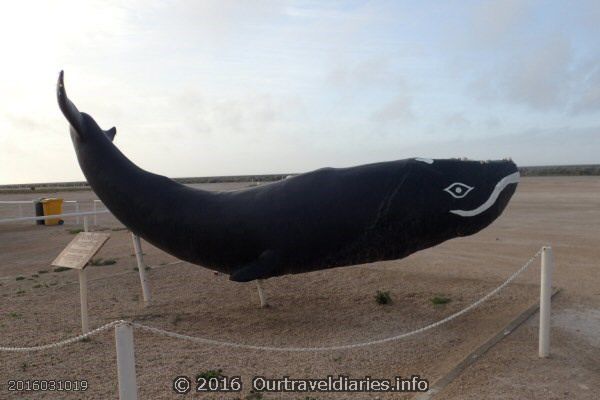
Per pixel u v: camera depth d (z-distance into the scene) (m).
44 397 5.04
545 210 21.45
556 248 12.56
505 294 8.40
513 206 23.58
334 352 6.16
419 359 5.86
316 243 6.14
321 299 8.67
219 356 6.09
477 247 13.21
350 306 8.20
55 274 11.20
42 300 8.83
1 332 7.05
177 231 6.54
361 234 6.07
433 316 7.53
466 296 8.44
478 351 5.82
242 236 6.28
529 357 5.65
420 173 5.98
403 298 8.55
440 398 4.76
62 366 5.82
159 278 10.49
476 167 6.09
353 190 6.07
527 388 4.89
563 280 9.21
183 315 7.89
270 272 6.26
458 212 5.95
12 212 29.80
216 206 6.46
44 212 22.22
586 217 18.69
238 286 9.70
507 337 6.28
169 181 6.78
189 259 6.82
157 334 6.98
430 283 9.39
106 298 8.98
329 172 6.34
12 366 5.83
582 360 5.57
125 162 6.73
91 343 6.56
